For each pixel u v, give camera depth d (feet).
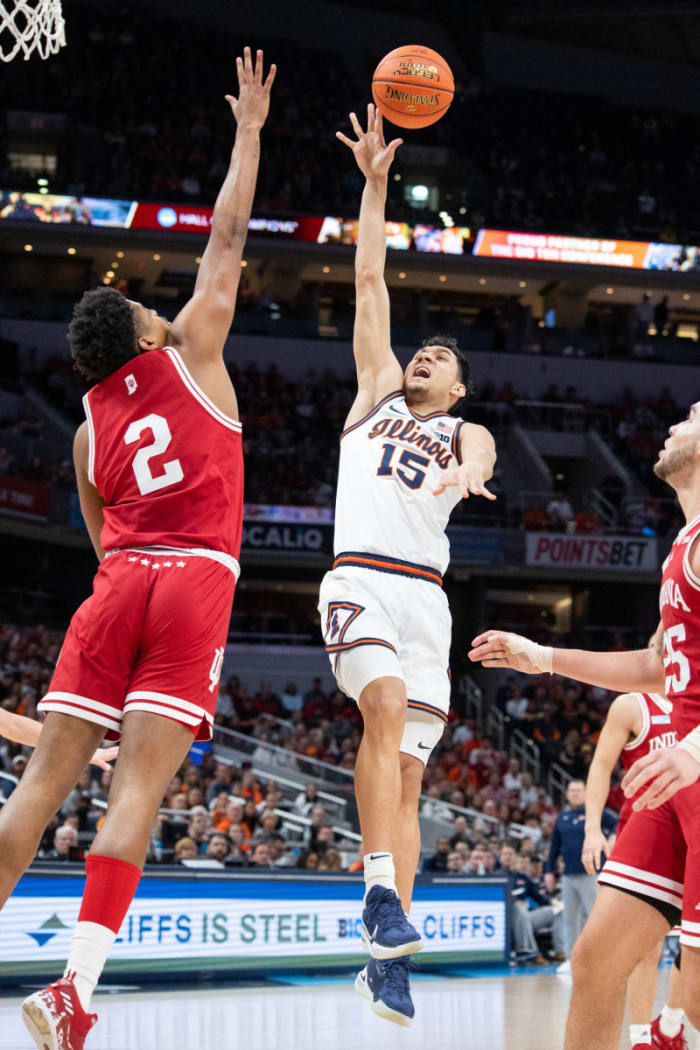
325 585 12.74
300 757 49.44
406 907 12.27
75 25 88.28
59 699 9.41
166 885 26.55
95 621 9.54
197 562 9.73
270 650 69.97
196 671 9.48
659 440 82.23
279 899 28.30
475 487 9.95
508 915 33.04
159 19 90.94
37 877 24.70
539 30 97.76
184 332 10.35
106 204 75.77
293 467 73.00
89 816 35.04
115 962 25.64
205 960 26.89
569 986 27.07
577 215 88.07
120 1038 17.21
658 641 11.50
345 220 80.53
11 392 71.77
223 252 10.61
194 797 37.22
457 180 89.61
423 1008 22.18
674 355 87.71
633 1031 14.73
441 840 38.22
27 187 74.69
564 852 29.19
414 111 14.06
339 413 78.33
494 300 90.58
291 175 82.74
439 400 13.41
